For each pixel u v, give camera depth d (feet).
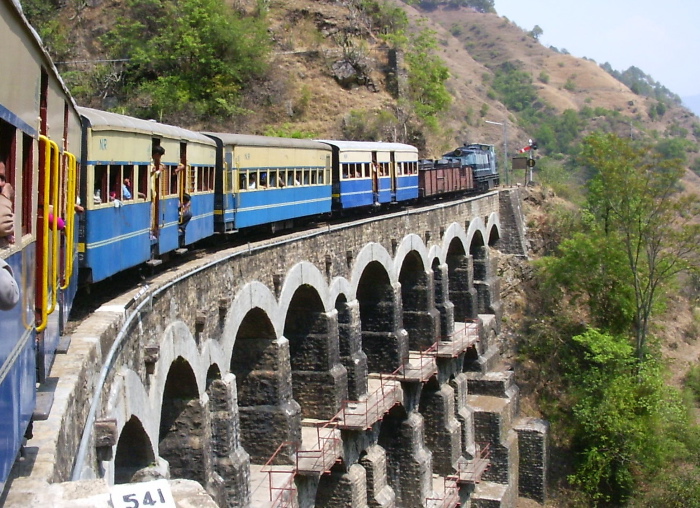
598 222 172.04
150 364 46.39
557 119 423.64
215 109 172.96
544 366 150.10
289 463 73.82
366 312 106.83
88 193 46.96
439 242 128.67
